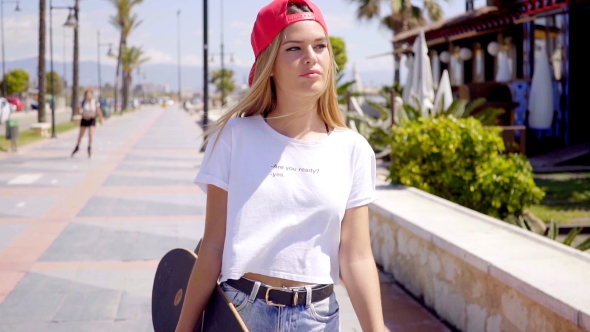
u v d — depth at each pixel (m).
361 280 1.87
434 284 4.61
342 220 1.90
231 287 1.85
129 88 80.31
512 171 6.66
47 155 16.61
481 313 3.87
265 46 1.87
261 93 1.90
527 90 14.97
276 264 1.78
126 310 4.80
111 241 7.02
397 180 7.07
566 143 14.20
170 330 2.01
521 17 15.62
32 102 69.12
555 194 9.62
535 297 3.09
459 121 6.99
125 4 57.91
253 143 1.84
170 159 15.88
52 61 26.56
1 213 8.65
